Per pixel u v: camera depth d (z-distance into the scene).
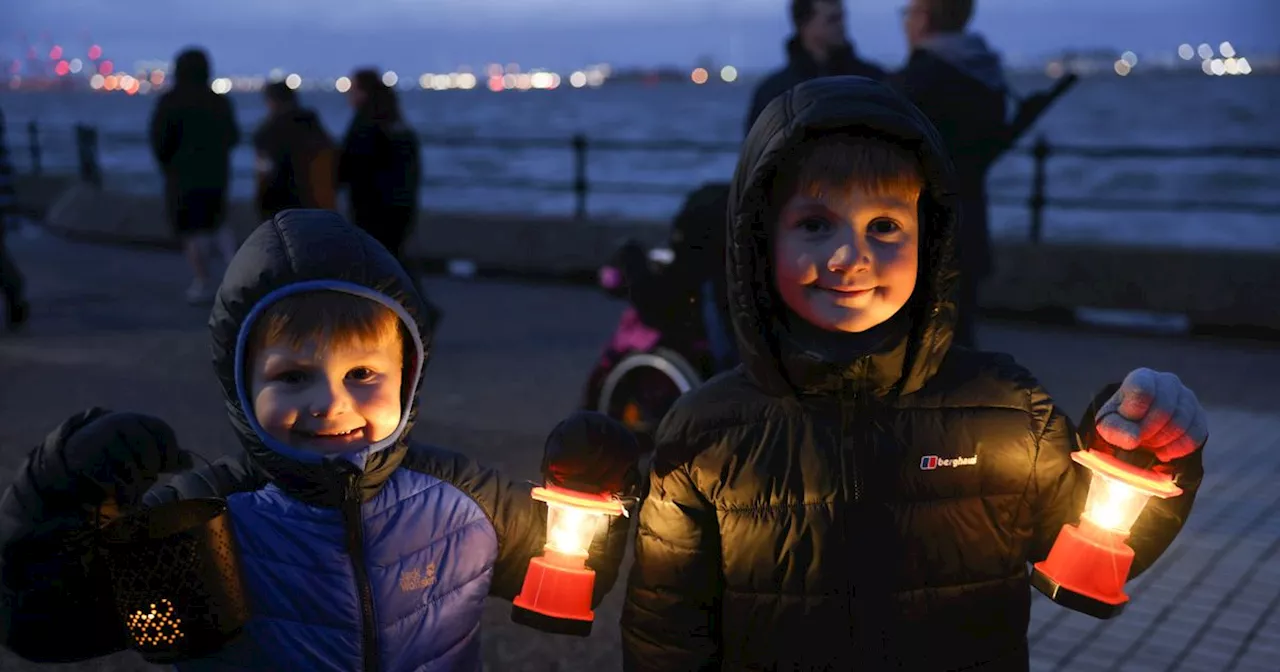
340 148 8.57
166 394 6.92
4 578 1.67
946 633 1.95
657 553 2.02
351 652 1.86
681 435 2.00
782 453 1.94
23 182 17.31
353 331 1.77
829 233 1.85
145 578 1.64
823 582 1.92
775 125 1.83
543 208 31.44
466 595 1.96
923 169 1.85
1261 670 3.45
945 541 1.94
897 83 5.70
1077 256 9.09
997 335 8.74
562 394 6.93
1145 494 1.75
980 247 5.76
